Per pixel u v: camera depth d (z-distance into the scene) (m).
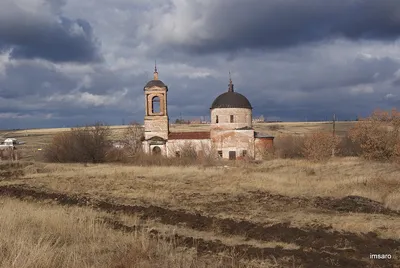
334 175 29.95
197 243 11.78
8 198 21.56
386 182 23.12
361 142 44.09
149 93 62.34
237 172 35.66
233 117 59.69
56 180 32.72
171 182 30.05
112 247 10.41
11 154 68.25
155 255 9.84
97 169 42.34
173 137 62.06
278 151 58.53
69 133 61.81
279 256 10.52
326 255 10.61
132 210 18.09
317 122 171.50
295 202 20.22
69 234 11.71
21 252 8.48
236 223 15.06
